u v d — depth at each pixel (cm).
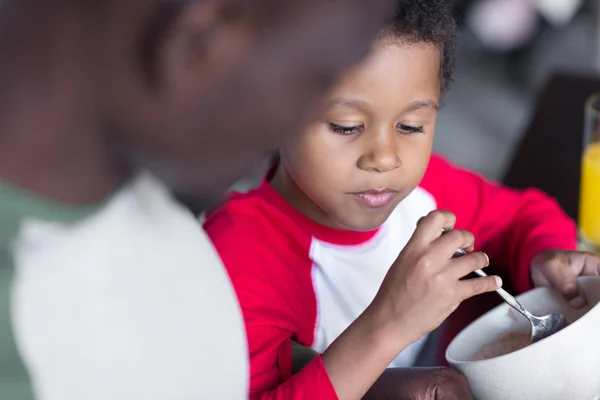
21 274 44
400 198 80
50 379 45
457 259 68
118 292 47
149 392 49
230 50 35
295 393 71
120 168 45
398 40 69
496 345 79
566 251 89
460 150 255
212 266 53
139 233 48
